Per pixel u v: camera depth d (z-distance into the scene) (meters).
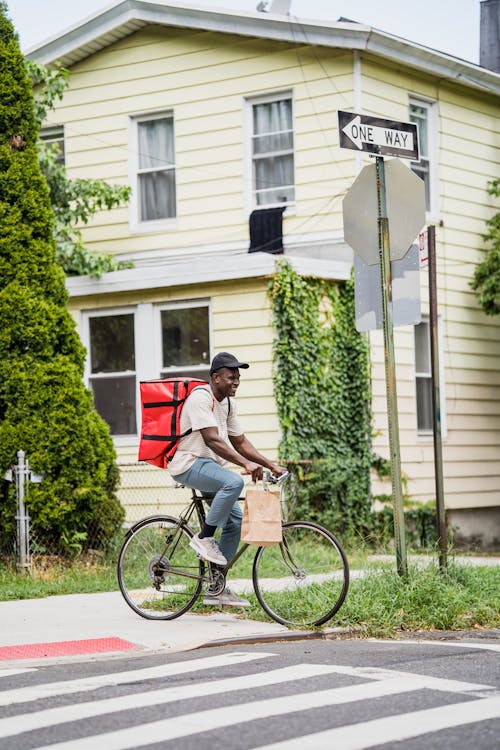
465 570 11.16
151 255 21.42
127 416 19.55
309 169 19.98
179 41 21.39
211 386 10.02
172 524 10.28
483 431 21.42
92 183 20.14
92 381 19.88
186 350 19.06
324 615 9.55
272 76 20.44
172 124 21.61
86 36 21.72
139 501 19.17
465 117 21.83
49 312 14.47
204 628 9.63
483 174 22.11
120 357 19.62
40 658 8.29
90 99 22.27
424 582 10.07
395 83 20.42
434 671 7.43
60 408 14.20
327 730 5.76
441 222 20.97
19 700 6.75
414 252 10.38
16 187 14.68
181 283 18.75
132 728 5.91
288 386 18.14
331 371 18.62
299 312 18.23
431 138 21.12
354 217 10.73
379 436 18.89
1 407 14.41
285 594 9.94
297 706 6.34
